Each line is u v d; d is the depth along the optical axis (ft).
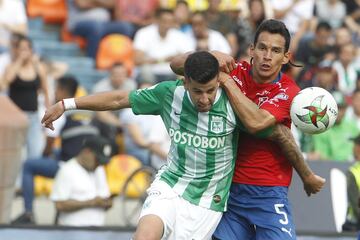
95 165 116.98
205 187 71.51
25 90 138.41
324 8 171.42
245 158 72.28
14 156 120.57
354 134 133.28
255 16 155.84
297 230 100.99
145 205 71.56
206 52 68.13
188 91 69.67
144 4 167.22
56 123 139.85
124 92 72.13
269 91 70.64
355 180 100.73
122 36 162.81
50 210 135.95
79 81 159.53
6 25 152.25
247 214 72.74
